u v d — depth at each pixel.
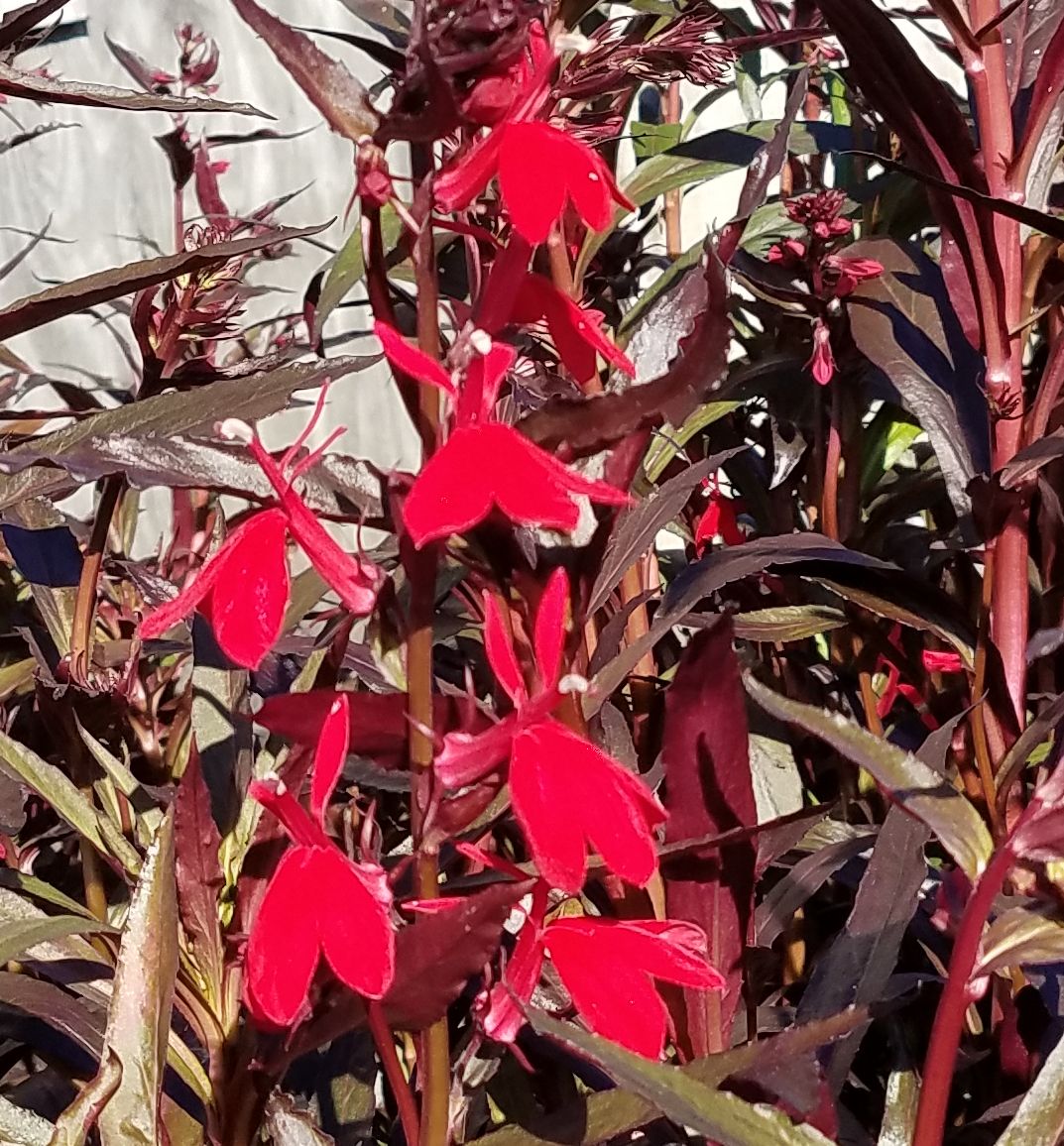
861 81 0.32
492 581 0.24
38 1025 0.31
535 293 0.22
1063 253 0.38
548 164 0.20
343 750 0.21
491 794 0.22
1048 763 0.29
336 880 0.20
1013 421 0.33
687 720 0.25
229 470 0.24
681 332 0.27
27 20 0.31
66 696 0.34
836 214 0.39
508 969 0.22
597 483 0.20
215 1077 0.26
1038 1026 0.31
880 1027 0.35
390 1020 0.22
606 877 0.27
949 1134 0.31
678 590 0.30
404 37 0.37
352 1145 0.30
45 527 0.36
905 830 0.28
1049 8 0.35
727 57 0.31
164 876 0.24
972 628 0.35
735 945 0.26
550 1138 0.24
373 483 0.24
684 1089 0.21
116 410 0.26
